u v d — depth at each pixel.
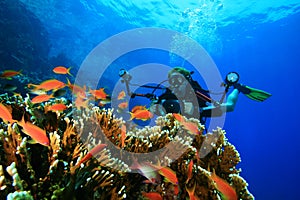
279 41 43.03
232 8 27.94
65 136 2.17
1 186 1.51
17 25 16.02
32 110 2.55
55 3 26.25
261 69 61.28
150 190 2.30
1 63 14.19
